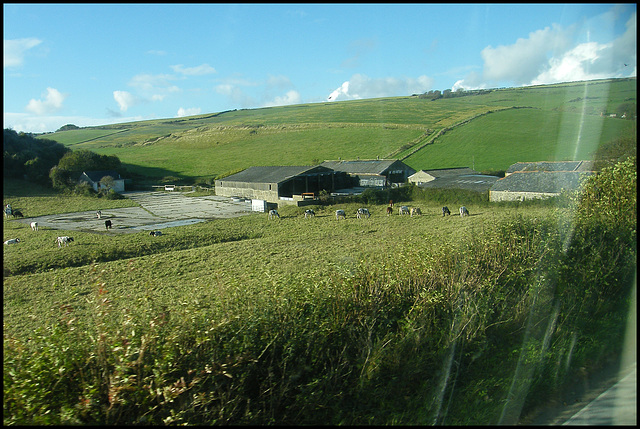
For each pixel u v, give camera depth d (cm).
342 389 464
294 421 421
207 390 416
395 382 480
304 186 4697
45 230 2702
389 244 1509
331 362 480
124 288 1299
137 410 390
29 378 384
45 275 1509
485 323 580
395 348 502
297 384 454
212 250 1962
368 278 610
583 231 762
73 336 443
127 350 392
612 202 842
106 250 1959
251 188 4759
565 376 490
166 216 3459
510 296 654
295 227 2706
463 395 468
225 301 533
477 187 3606
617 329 590
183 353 425
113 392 364
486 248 740
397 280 623
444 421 423
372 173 4994
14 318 966
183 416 386
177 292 1181
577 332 586
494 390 476
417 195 3803
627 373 484
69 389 402
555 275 678
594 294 676
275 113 12500
